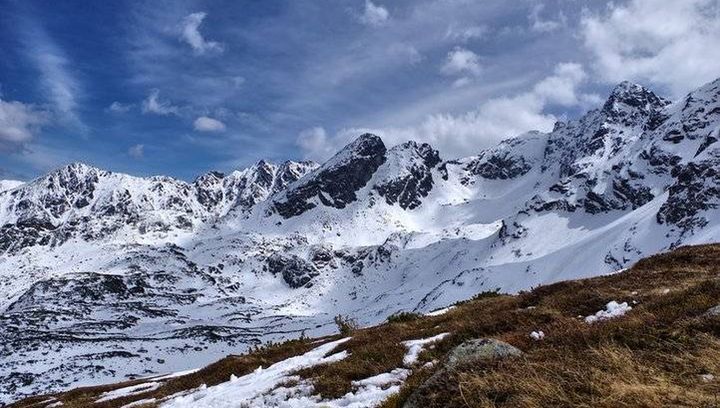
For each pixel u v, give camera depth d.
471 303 26.14
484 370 7.50
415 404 7.78
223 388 20.12
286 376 17.28
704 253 24.06
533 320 16.02
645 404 5.60
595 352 7.43
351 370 14.77
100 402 29.20
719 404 5.34
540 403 6.14
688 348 7.45
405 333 20.45
